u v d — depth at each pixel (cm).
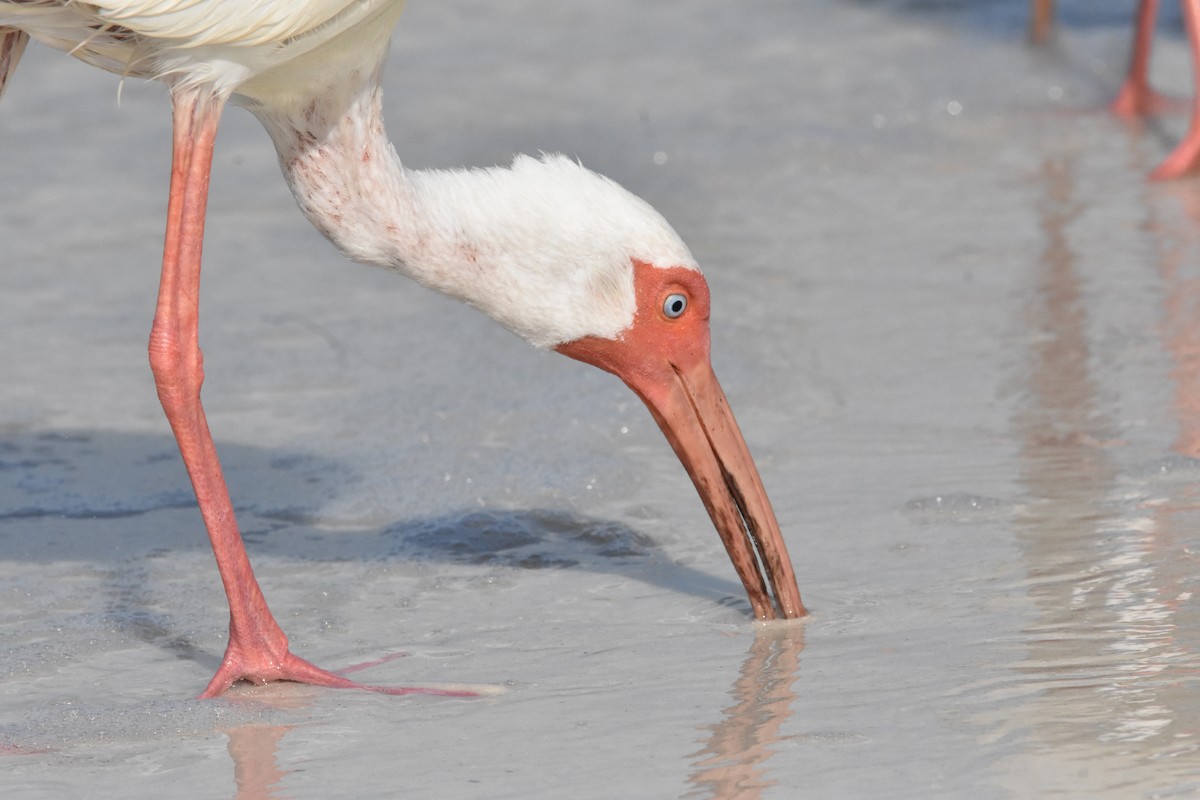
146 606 956
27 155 2102
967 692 757
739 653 845
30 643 898
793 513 1049
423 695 812
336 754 743
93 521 1100
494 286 927
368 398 1319
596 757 720
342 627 920
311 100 898
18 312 1548
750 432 1208
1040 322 1405
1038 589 890
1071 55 2420
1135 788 651
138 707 808
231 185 1984
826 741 717
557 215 920
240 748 754
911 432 1188
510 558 1018
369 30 879
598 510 1092
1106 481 1056
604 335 930
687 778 692
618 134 2136
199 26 818
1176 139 2002
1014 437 1160
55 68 2488
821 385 1297
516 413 1274
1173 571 895
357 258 941
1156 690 740
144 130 2214
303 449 1221
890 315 1451
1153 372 1263
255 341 1467
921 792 662
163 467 1204
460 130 2167
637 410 1278
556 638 886
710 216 1791
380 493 1134
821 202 1828
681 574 982
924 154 2003
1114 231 1653
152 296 1599
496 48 2598
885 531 1008
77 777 728
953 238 1669
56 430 1273
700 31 2672
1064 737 700
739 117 2202
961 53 2466
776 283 1556
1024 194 1812
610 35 2662
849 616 884
